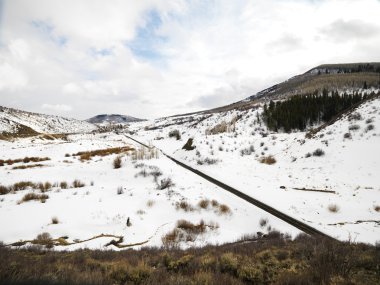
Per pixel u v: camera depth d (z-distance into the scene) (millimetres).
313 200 20516
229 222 17344
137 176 27766
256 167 33750
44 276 5559
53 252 10461
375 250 7945
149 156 38938
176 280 5996
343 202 19516
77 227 14859
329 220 16688
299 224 16031
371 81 133875
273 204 20125
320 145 34031
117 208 17969
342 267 6324
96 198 20203
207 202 19594
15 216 16250
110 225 15375
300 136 43656
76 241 13211
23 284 5180
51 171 31438
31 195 20406
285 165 32781
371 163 25750
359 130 32969
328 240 9891
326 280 5648
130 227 15234
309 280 5691
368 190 21281
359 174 24734
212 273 6352
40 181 26844
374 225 15227
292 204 20031
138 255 9195
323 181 25125
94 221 15758
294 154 35344
